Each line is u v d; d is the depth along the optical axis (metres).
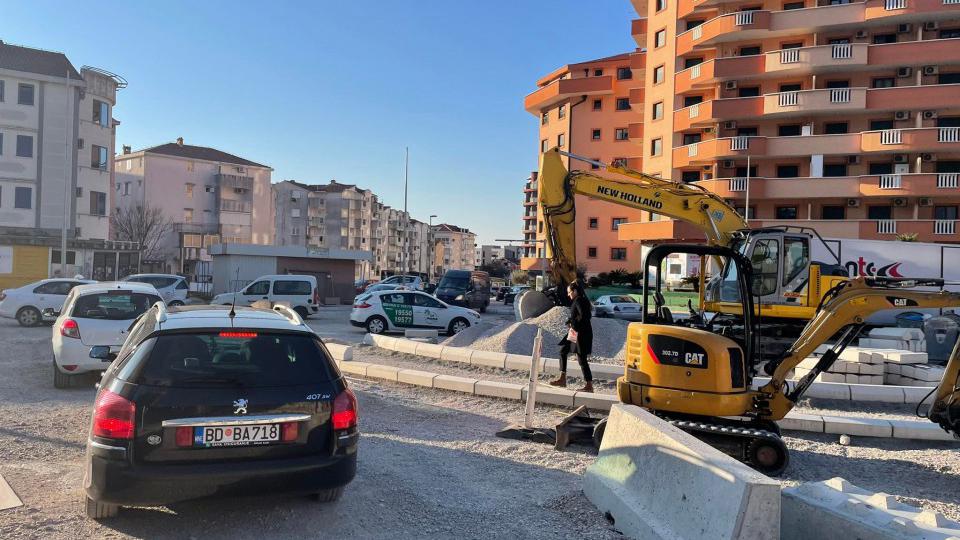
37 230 41.88
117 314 10.22
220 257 37.47
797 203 39.91
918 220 36.09
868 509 4.02
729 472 3.96
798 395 7.39
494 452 7.13
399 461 6.52
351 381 11.25
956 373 7.12
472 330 15.30
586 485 5.63
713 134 42.22
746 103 39.59
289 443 4.47
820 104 37.81
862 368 10.91
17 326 19.64
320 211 109.25
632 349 7.57
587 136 55.31
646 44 50.53
